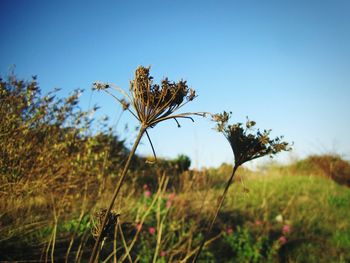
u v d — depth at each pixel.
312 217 7.07
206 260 4.51
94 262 1.36
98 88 1.42
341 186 10.54
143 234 4.66
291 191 8.73
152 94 1.38
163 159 7.02
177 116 1.40
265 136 1.79
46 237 3.72
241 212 6.59
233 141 1.82
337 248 5.89
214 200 6.11
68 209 4.28
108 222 1.36
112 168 5.23
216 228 5.57
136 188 5.94
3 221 3.50
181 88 1.38
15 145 3.72
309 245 5.84
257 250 5.03
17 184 3.54
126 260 4.01
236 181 8.49
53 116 4.06
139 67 1.39
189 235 4.61
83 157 4.35
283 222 6.65
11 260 3.17
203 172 6.51
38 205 4.12
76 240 3.83
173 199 5.46
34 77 3.72
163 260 4.13
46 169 3.96
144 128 1.38
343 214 7.54
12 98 3.64
